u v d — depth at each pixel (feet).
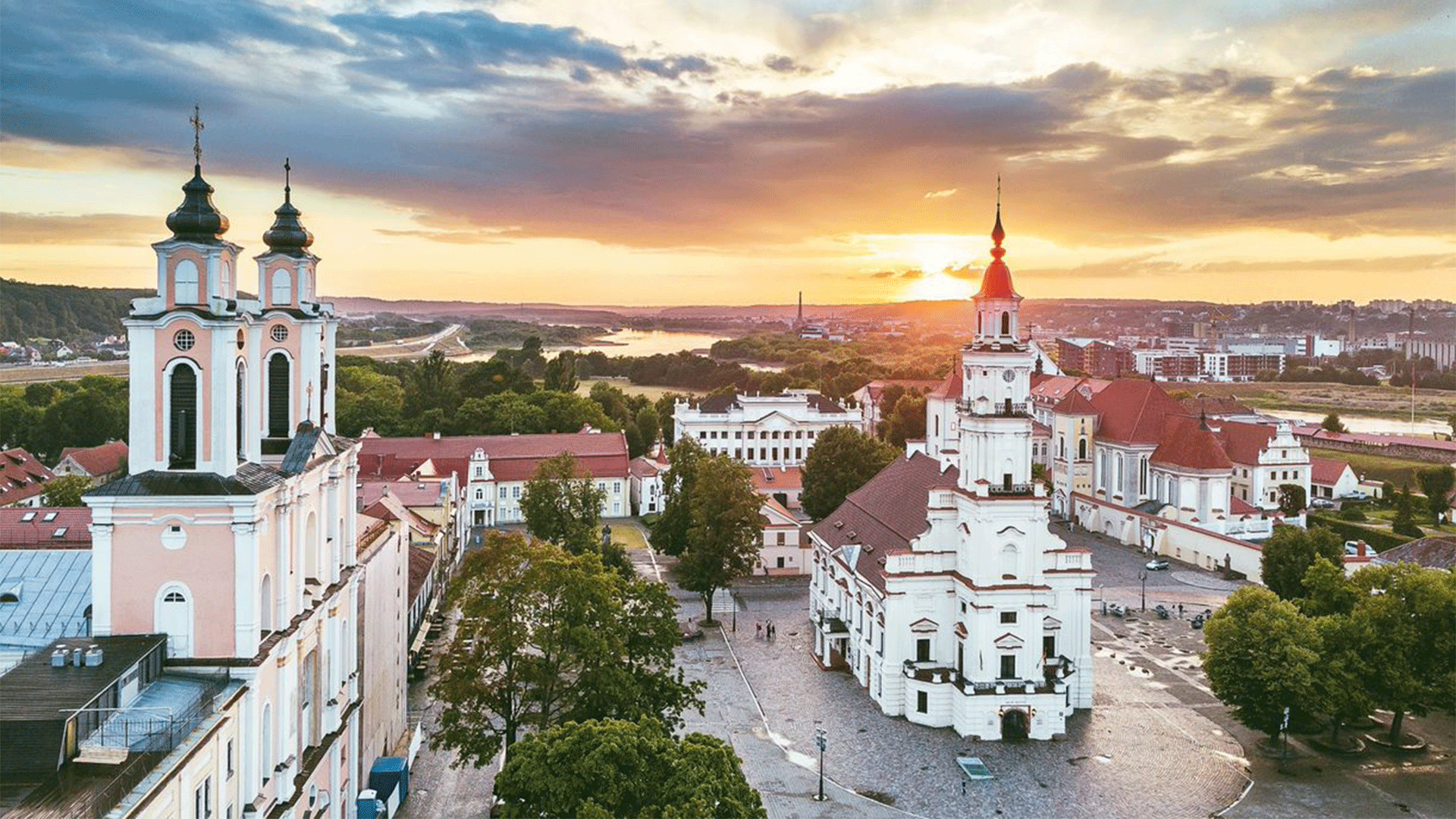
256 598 174.40
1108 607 442.91
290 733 189.57
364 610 248.32
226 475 174.60
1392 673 283.38
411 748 288.30
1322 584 323.16
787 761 289.53
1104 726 314.14
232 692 167.02
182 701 163.02
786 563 519.19
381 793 249.75
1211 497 542.57
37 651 168.55
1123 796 266.36
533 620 255.29
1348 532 583.99
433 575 427.74
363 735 247.91
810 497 554.87
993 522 311.47
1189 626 419.95
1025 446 314.76
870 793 269.23
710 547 424.87
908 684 322.55
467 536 603.67
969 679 313.32
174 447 175.83
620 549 454.81
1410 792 267.18
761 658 384.68
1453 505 627.46
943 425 548.72
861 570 362.33
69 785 136.98
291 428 215.92
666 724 250.98
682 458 513.04
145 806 133.39
